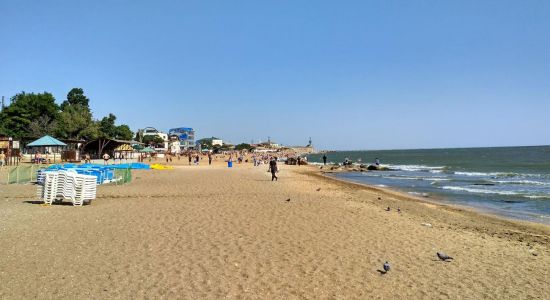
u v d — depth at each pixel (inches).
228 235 428.8
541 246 461.1
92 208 605.3
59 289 265.6
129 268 310.8
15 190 854.5
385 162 4005.9
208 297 256.8
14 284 273.4
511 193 1121.4
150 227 463.2
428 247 412.2
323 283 290.7
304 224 502.6
